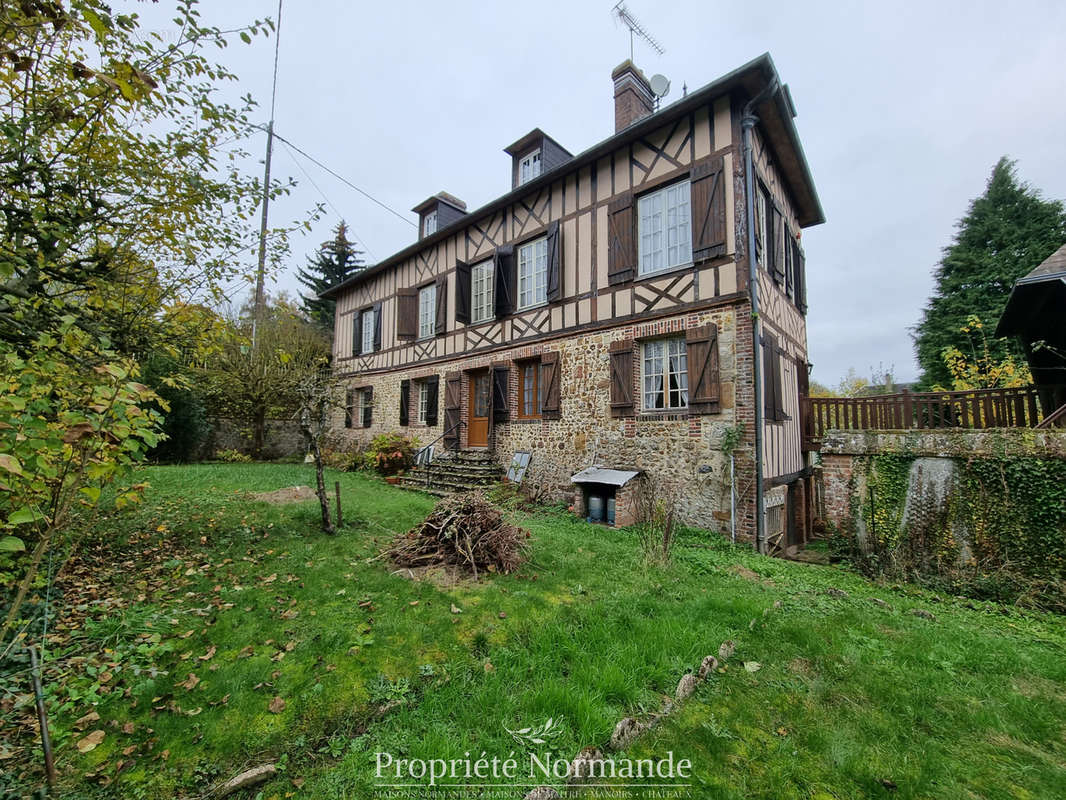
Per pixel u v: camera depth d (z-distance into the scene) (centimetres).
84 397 215
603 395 760
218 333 430
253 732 211
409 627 309
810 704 243
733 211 620
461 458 993
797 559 586
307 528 530
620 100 895
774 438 661
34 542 276
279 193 420
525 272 927
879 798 184
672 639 296
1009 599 430
